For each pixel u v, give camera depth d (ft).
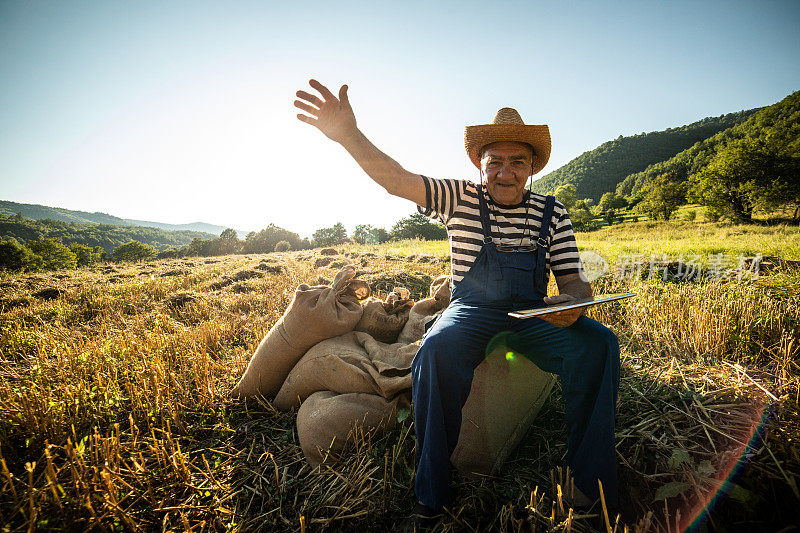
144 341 12.77
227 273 32.68
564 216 7.23
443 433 5.54
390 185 6.53
